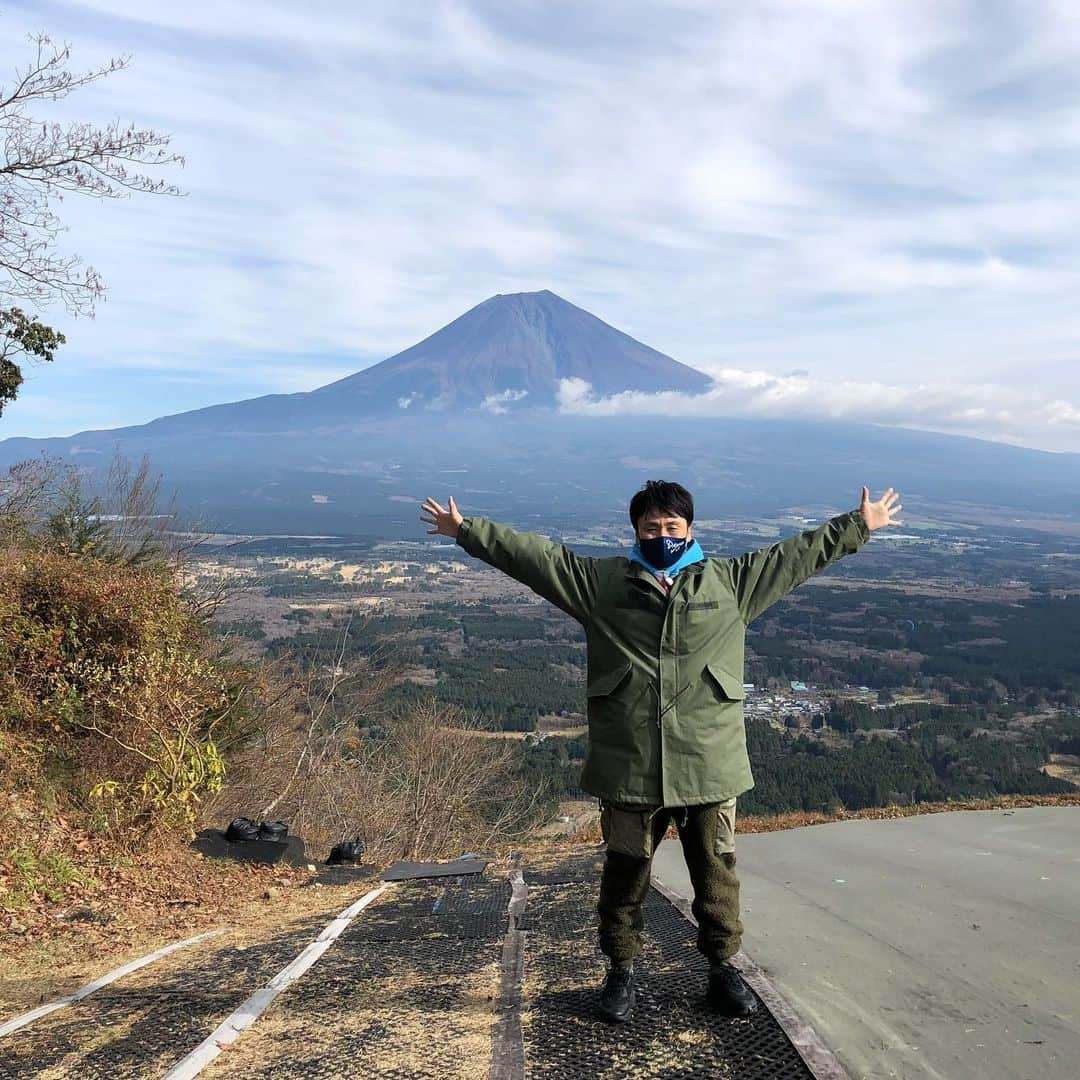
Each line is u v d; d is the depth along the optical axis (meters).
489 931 4.49
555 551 2.97
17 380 11.68
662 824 2.95
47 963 4.82
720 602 2.86
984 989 3.29
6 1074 2.95
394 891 6.18
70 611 8.23
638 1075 2.59
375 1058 2.84
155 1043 3.16
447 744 17.39
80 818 7.22
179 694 7.84
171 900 6.34
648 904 4.50
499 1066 2.67
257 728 12.66
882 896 4.71
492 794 18.28
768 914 4.45
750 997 2.93
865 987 3.34
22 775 7.21
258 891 6.77
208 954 4.62
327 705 16.91
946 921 4.18
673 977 3.32
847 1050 2.78
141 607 8.41
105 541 12.55
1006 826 6.56
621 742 2.82
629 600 2.85
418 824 16.17
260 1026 3.25
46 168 10.52
